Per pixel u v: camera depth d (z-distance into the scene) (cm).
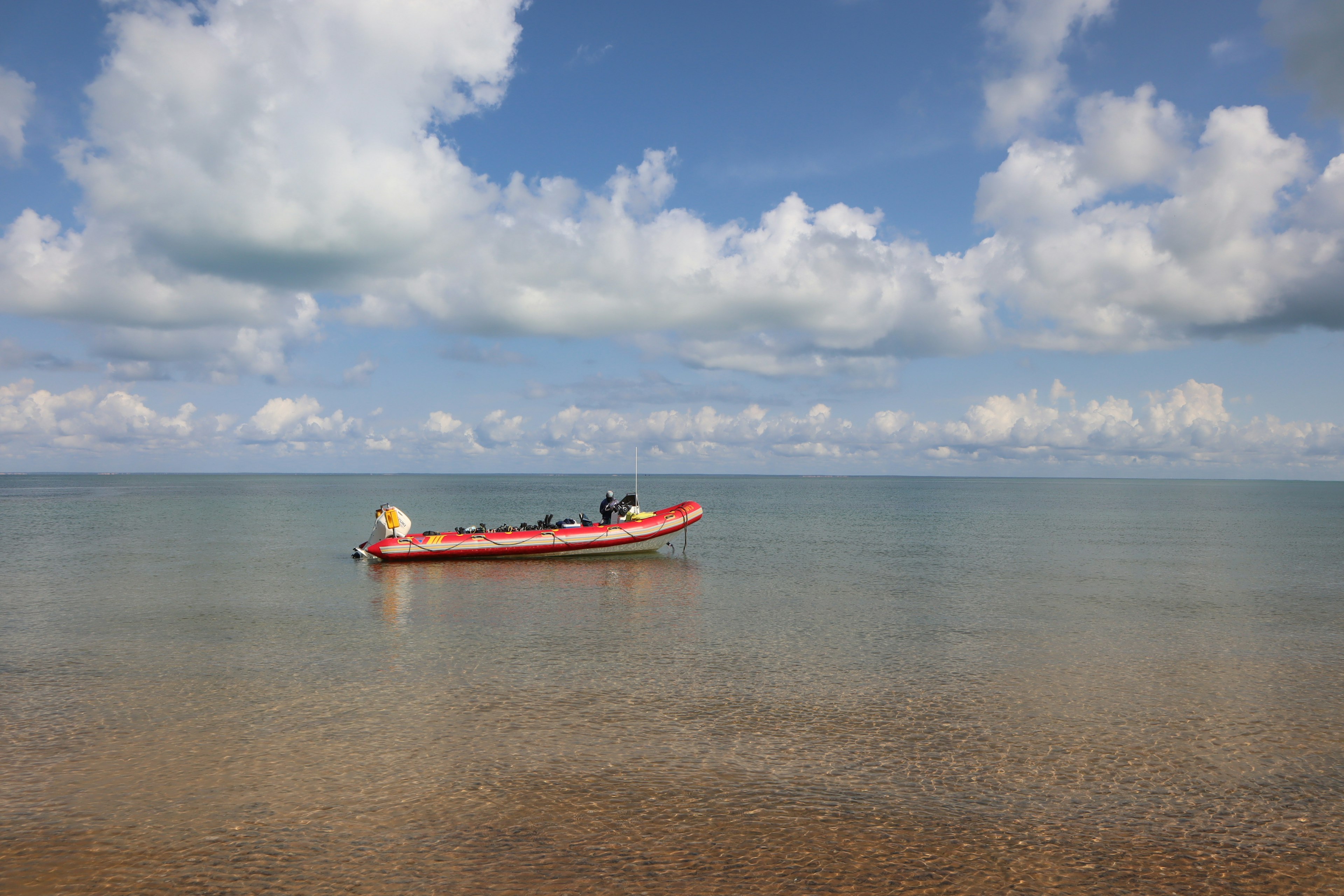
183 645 1780
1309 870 793
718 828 870
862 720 1246
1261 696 1392
